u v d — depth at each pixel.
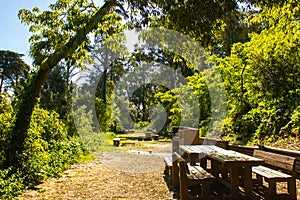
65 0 8.27
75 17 8.12
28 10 8.32
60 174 6.50
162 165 7.54
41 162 6.38
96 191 5.11
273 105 9.23
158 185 5.42
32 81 6.70
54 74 17.22
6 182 4.92
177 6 5.98
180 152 6.73
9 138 6.09
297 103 8.50
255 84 9.60
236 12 6.29
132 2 6.65
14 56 28.14
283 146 7.39
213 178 4.31
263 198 4.24
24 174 5.75
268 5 6.48
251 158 4.51
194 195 4.68
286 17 7.77
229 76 10.52
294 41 8.71
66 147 8.55
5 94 7.63
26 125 6.35
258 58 9.23
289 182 4.05
